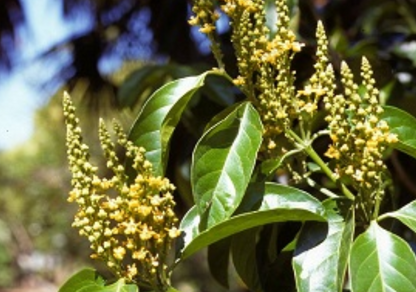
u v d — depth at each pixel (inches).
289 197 31.0
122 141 30.5
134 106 51.6
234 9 30.9
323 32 30.7
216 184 30.2
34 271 255.1
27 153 254.8
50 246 253.3
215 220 30.0
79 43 95.3
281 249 35.0
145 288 31.7
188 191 57.0
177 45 78.6
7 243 254.2
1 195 254.7
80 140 30.1
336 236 30.3
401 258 28.9
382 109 30.1
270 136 31.6
